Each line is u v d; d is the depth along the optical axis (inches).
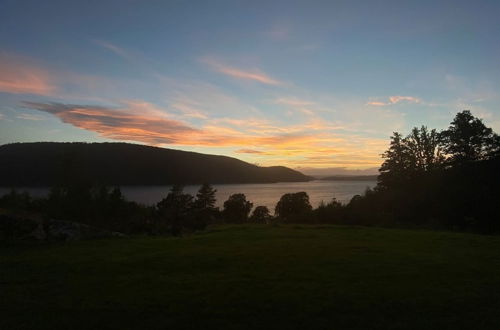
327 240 596.1
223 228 828.0
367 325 251.9
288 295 306.8
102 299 298.0
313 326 250.7
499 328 246.8
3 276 370.6
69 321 256.2
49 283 344.2
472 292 315.6
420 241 593.3
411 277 361.7
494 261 434.0
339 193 4175.7
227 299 297.4
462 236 658.2
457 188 1524.4
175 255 462.0
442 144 1910.7
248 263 418.9
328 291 316.8
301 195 1993.1
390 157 2049.7
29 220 645.9
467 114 1775.3
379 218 1342.3
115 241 600.4
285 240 594.9
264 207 2059.5
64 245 566.9
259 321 257.9
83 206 1107.9
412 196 1663.4
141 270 390.6
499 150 1679.4
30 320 257.6
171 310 275.3
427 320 259.3
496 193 1446.9
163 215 1173.1
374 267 399.5
